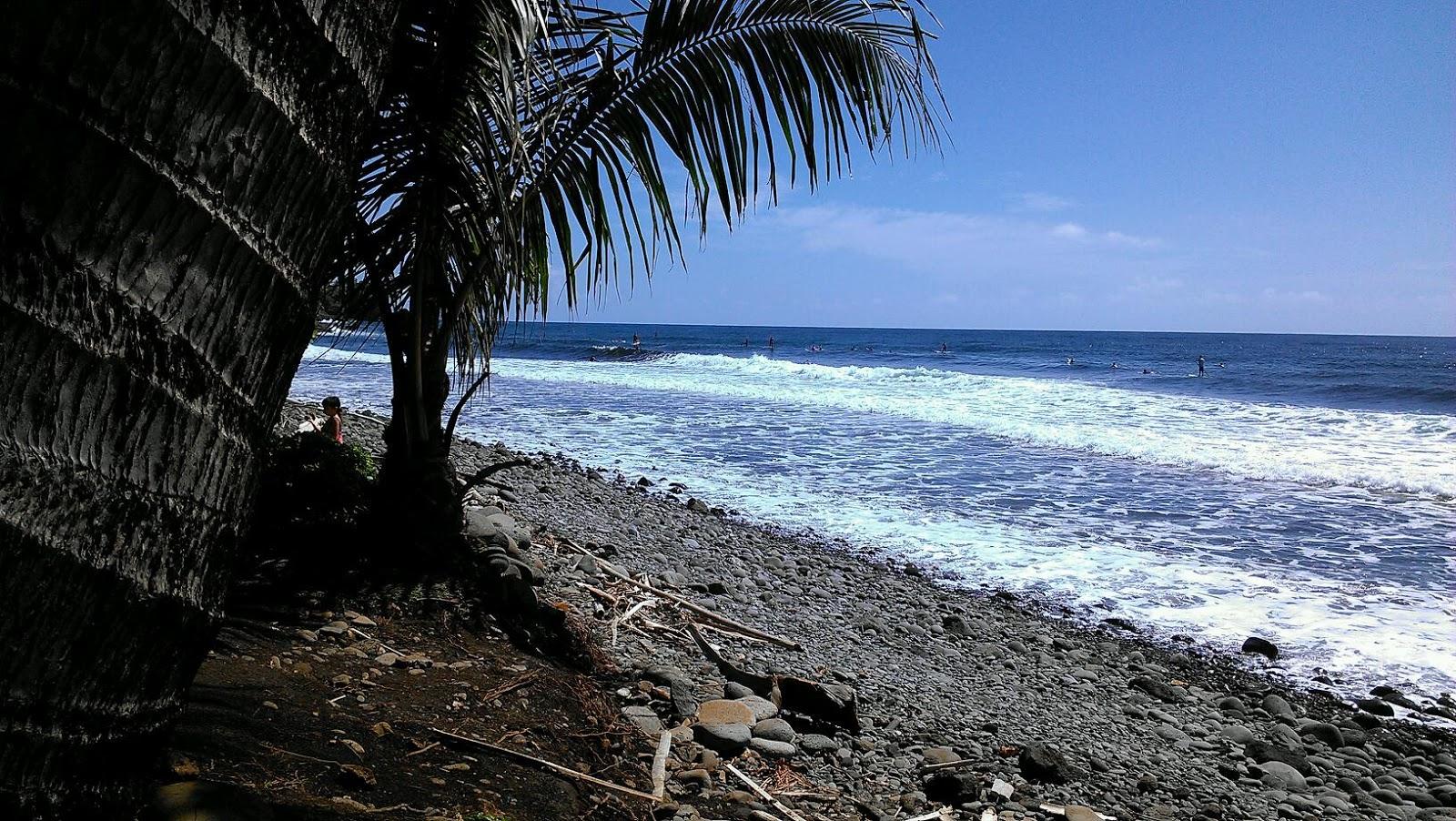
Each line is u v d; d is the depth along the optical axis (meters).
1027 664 7.96
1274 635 8.80
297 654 3.90
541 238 5.05
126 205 0.97
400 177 4.56
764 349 84.31
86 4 0.91
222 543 1.24
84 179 0.94
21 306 0.92
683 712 4.76
